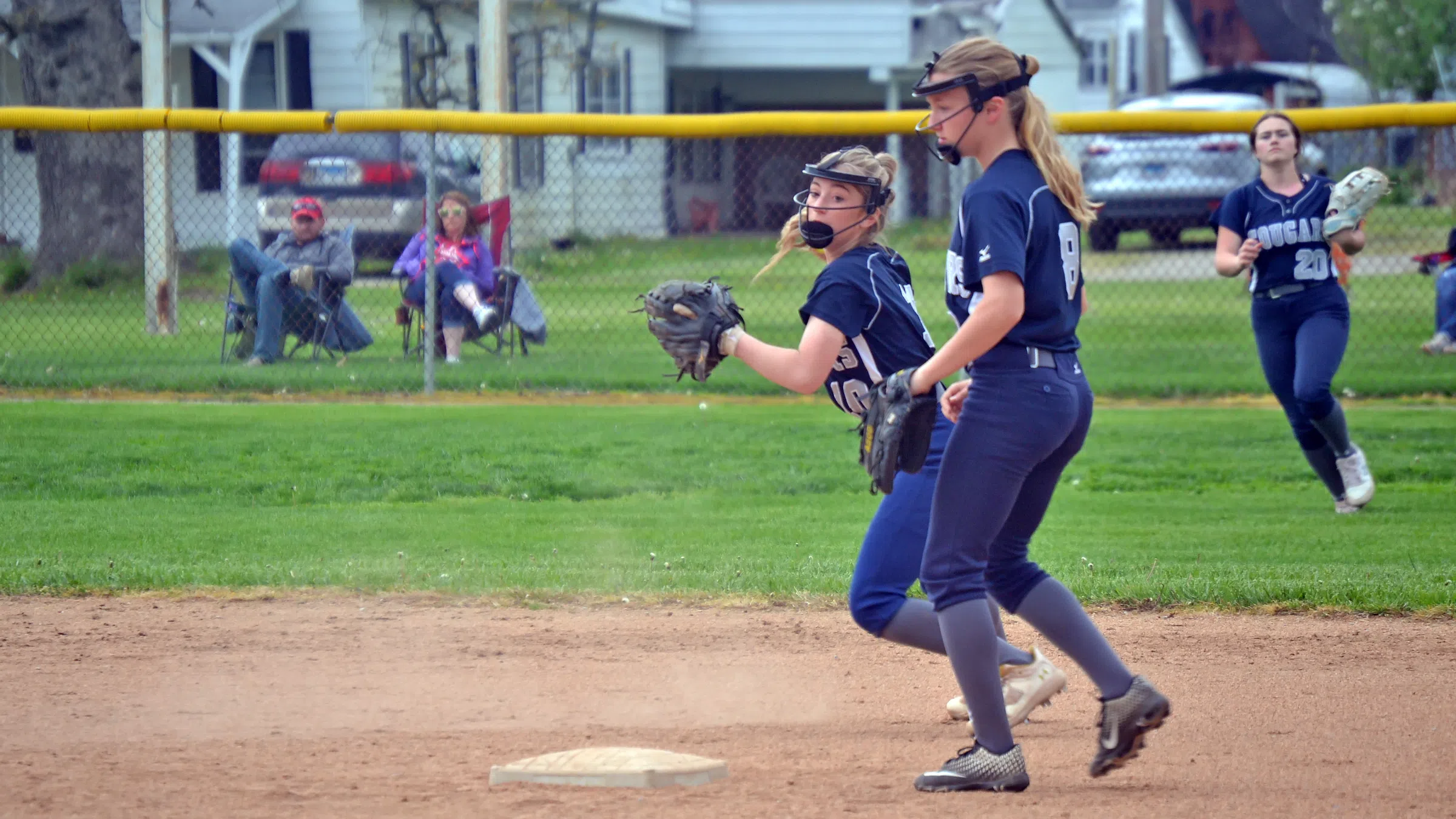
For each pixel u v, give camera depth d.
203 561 18.28
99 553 18.64
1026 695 12.03
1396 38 81.88
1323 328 20.27
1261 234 20.31
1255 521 20.78
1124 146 55.25
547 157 69.69
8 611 16.00
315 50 65.69
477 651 14.66
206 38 61.34
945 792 10.28
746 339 10.67
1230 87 94.38
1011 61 9.77
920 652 14.75
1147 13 70.56
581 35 71.38
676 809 9.90
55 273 48.03
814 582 17.19
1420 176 49.59
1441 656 14.26
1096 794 10.30
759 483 23.55
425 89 63.41
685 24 79.25
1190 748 11.51
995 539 10.39
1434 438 26.27
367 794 10.27
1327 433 20.72
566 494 22.95
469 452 25.45
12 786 10.42
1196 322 40.31
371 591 16.89
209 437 26.38
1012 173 9.66
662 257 49.97
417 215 46.56
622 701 13.00
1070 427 9.88
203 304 43.41
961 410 9.98
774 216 82.69
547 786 10.48
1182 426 27.98
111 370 32.41
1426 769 10.93
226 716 12.45
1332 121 29.25
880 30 80.62
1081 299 10.08
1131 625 15.56
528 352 34.91
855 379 11.19
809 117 30.59
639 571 17.75
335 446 25.81
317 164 46.69
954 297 10.07
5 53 64.75
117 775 10.72
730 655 14.58
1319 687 13.30
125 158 48.31
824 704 12.98
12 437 26.11
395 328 39.09
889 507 11.34
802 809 9.92
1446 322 34.88
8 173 57.41
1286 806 10.03
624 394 31.45
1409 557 18.31
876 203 11.03
